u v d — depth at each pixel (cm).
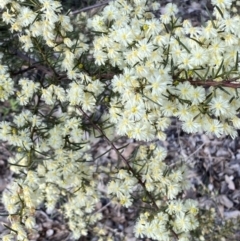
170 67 19
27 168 24
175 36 20
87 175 26
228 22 18
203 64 19
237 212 39
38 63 24
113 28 20
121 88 19
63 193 28
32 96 24
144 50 19
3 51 25
